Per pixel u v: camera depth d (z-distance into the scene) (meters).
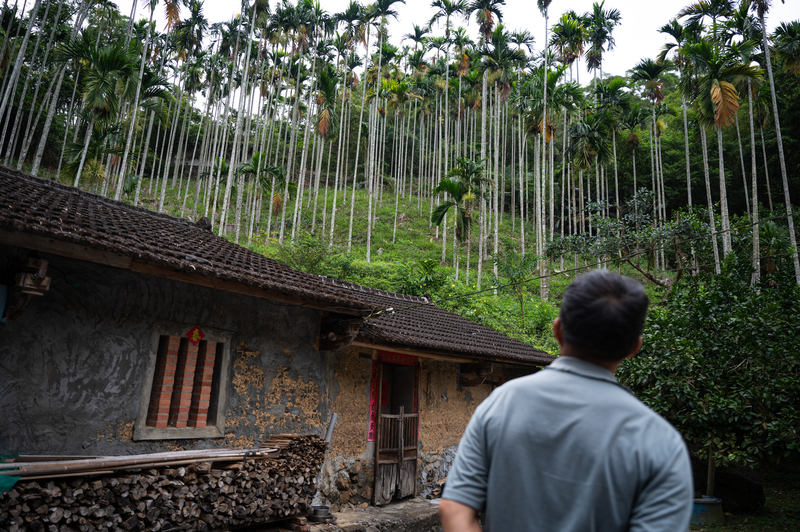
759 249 18.06
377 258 32.62
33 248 4.50
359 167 55.22
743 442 7.91
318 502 7.45
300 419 7.29
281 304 7.21
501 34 31.77
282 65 38.25
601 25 35.69
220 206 39.59
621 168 43.91
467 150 51.28
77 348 5.04
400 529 7.58
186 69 36.28
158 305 5.76
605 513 1.17
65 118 37.16
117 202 7.52
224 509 5.43
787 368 8.03
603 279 1.46
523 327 20.67
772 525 9.06
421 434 9.68
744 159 38.88
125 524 4.57
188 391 5.99
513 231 42.56
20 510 3.91
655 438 1.21
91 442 5.04
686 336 9.11
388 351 9.20
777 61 24.81
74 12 28.77
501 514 1.25
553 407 1.29
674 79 51.44
